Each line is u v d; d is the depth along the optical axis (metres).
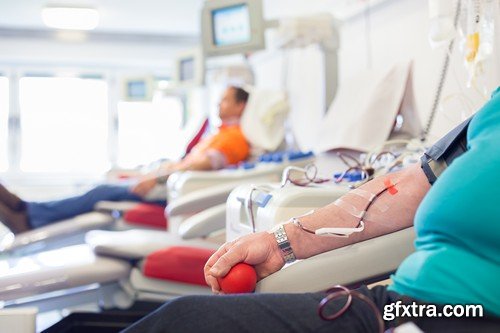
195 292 2.01
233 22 2.96
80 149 5.80
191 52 4.24
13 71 5.60
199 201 2.27
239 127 3.31
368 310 0.90
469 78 1.58
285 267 1.09
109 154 5.86
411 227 1.17
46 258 2.19
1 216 3.09
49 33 5.45
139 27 5.42
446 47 1.89
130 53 5.62
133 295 2.05
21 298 1.90
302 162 2.30
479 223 0.81
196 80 4.16
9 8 4.70
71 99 5.77
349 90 2.20
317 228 1.12
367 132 1.96
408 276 0.88
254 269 1.10
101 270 2.02
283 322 0.88
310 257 1.12
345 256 1.12
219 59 5.43
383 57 2.79
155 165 4.19
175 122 5.93
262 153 3.12
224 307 0.90
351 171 1.55
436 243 0.86
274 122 3.17
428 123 2.09
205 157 3.11
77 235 2.96
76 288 2.05
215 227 2.01
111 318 2.06
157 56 5.68
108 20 5.14
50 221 3.14
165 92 5.30
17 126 5.61
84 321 2.05
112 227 3.13
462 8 1.56
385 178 1.19
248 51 2.95
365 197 1.16
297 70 4.07
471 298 0.80
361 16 3.00
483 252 0.82
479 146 0.85
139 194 3.24
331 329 0.87
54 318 2.55
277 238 1.12
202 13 3.03
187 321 0.89
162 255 2.02
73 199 3.19
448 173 0.87
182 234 2.02
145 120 5.91
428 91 2.36
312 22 2.68
